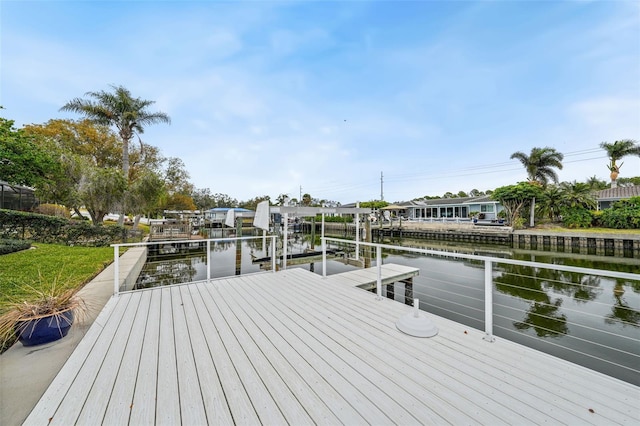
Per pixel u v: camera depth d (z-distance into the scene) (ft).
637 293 22.63
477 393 5.68
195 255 38.83
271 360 7.00
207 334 8.52
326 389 5.82
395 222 90.84
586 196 57.82
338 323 9.46
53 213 45.01
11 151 27.25
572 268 6.43
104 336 8.27
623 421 4.87
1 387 6.31
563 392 5.70
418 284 25.27
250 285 14.38
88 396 5.47
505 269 31.99
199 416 4.99
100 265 20.84
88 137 57.47
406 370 6.56
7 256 21.27
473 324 17.31
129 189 42.14
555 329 16.48
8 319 8.18
